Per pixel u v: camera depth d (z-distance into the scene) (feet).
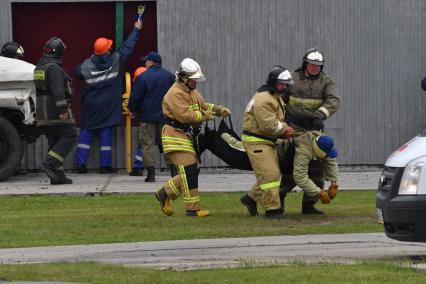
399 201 91.91
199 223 119.34
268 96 118.11
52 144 161.07
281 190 126.11
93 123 177.06
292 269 88.63
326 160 121.49
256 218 122.62
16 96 163.63
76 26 181.98
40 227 118.32
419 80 183.42
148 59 161.68
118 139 180.14
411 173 92.17
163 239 109.81
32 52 181.88
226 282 82.99
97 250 103.24
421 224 91.40
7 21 177.88
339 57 182.29
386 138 183.52
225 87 180.45
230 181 167.53
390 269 88.69
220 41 180.14
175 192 124.36
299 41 181.37
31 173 177.99
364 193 151.94
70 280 85.05
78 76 176.45
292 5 181.06
